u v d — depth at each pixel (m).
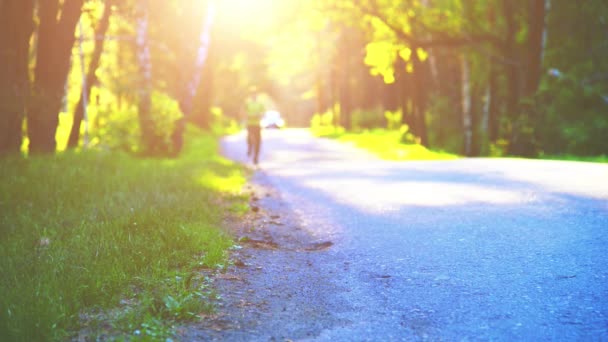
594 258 5.96
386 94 48.03
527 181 11.36
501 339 4.23
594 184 10.33
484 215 8.46
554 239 6.82
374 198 10.79
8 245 6.69
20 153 13.87
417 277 5.86
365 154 27.02
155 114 22.84
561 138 27.62
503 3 27.34
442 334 4.39
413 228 8.05
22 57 14.39
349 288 5.66
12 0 13.98
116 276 5.38
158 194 10.05
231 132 59.59
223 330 4.52
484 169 13.98
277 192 12.54
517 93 27.45
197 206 9.12
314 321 4.76
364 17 28.83
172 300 4.75
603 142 27.27
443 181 12.35
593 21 31.39
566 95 29.94
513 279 5.55
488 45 28.56
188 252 6.49
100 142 24.17
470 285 5.48
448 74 40.34
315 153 28.14
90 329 4.38
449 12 27.41
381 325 4.64
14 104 14.06
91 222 7.82
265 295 5.43
